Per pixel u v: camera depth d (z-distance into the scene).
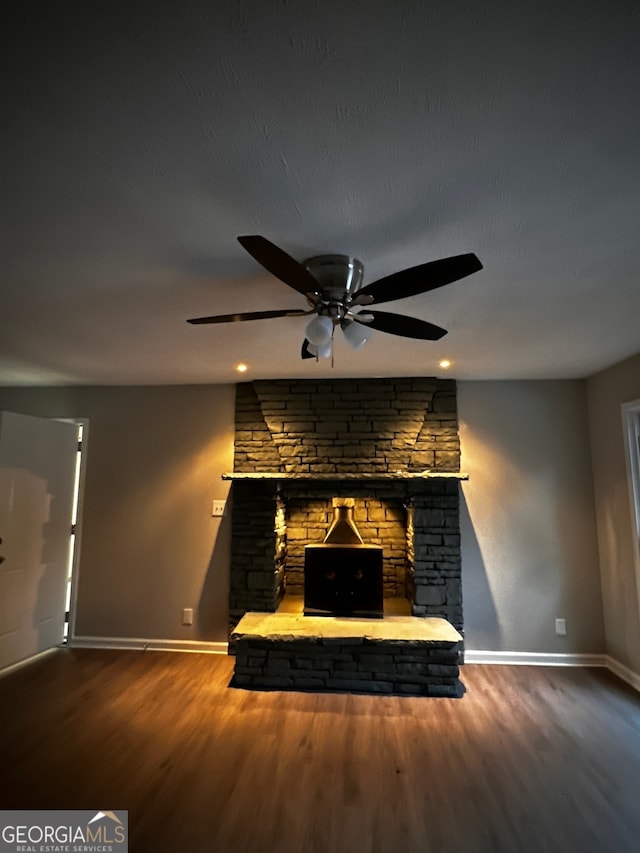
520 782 2.30
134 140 1.23
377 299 1.67
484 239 1.73
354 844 1.91
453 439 4.01
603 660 3.76
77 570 4.25
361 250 1.80
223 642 4.04
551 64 1.02
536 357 3.40
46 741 2.65
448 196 1.47
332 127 1.19
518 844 1.91
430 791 2.23
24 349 3.21
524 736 2.71
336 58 1.01
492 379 4.09
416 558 3.85
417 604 3.81
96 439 4.38
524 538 3.93
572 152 1.28
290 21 0.92
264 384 4.15
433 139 1.23
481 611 3.89
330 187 1.42
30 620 3.88
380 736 2.72
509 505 3.97
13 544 3.76
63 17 0.91
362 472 3.99
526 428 4.04
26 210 1.55
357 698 3.22
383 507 4.44
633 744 2.63
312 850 1.88
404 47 0.98
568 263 1.94
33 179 1.39
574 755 2.53
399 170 1.35
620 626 3.57
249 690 3.33
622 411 3.51
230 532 4.14
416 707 3.09
